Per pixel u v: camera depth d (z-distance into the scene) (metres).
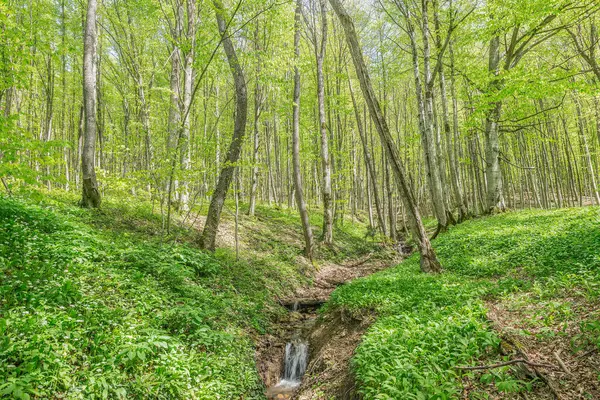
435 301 6.73
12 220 6.82
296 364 7.90
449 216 18.86
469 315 5.15
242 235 16.00
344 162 27.47
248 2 10.69
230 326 7.59
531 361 4.13
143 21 17.17
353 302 8.12
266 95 13.26
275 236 18.09
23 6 13.28
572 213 12.80
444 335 4.85
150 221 11.97
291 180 33.91
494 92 13.16
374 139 35.34
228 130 12.20
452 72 17.91
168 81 20.97
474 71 15.33
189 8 10.80
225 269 10.70
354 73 27.72
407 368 4.18
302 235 20.27
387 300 7.46
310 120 27.23
